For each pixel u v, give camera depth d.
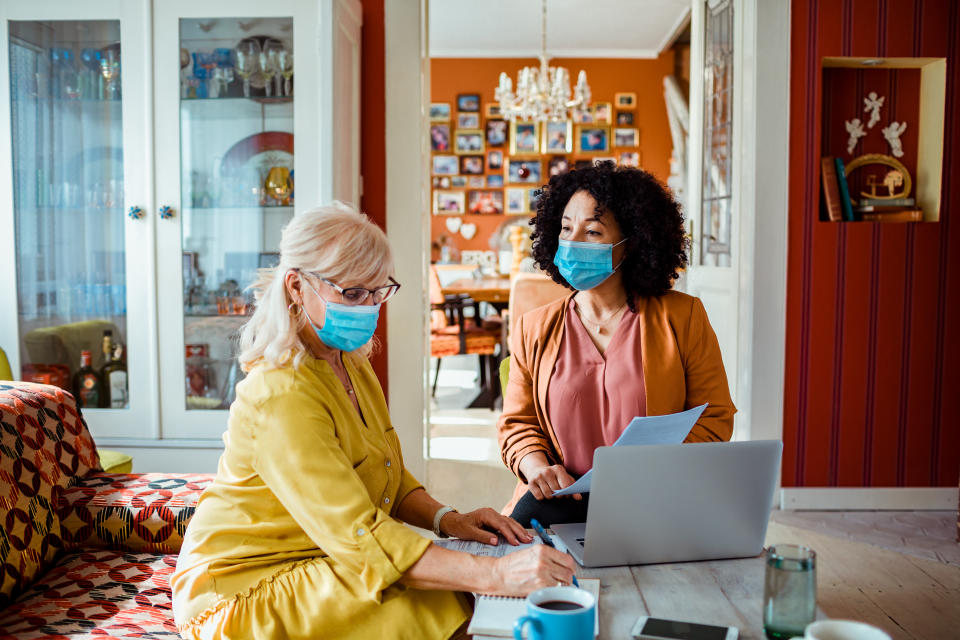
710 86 4.06
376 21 3.49
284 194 3.17
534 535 1.52
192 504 1.96
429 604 1.35
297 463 1.33
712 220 4.04
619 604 1.23
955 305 3.58
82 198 3.23
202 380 3.23
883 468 3.63
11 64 3.19
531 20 7.68
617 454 1.33
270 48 3.13
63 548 1.97
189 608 1.42
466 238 9.10
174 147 3.17
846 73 3.69
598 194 1.83
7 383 2.09
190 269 3.21
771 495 1.42
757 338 3.56
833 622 0.95
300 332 1.50
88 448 2.16
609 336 1.91
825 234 3.54
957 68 3.52
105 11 3.14
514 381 1.97
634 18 7.61
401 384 3.52
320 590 1.35
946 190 3.56
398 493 1.68
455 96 8.98
